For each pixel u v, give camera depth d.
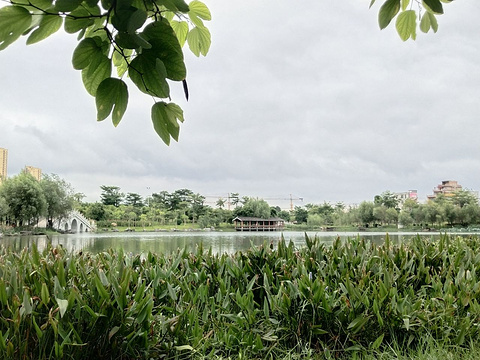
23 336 1.68
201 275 2.65
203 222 81.94
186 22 1.00
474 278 2.67
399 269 2.90
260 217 85.12
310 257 2.83
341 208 91.81
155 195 86.19
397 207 78.31
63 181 50.72
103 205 77.06
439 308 2.44
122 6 0.69
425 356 2.00
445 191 107.62
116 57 0.84
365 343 2.23
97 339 1.78
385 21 1.11
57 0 0.66
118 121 0.77
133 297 2.01
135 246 15.23
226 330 2.29
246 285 2.64
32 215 42.38
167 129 0.78
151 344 1.90
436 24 1.20
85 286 1.98
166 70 0.74
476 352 2.05
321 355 2.14
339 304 2.29
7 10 0.65
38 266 2.20
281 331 2.28
